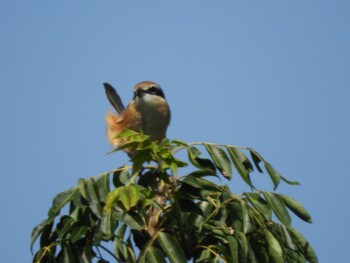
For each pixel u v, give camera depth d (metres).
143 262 7.16
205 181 8.08
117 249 8.19
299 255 8.16
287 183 8.05
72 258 7.59
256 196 7.89
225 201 7.89
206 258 7.58
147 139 7.67
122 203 7.61
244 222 7.59
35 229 7.89
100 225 7.60
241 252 7.41
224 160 8.02
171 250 7.25
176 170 7.56
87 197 7.61
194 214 7.91
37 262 7.73
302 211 7.88
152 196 7.66
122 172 8.00
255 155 8.20
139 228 7.41
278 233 8.09
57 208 7.70
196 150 7.92
